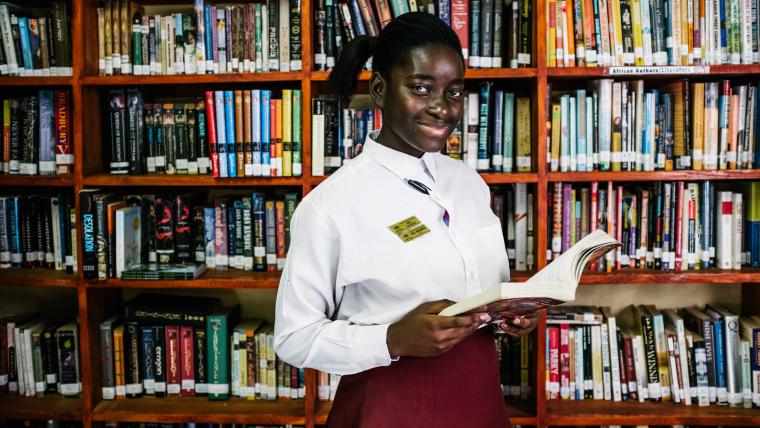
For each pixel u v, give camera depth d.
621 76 2.16
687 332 2.23
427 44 1.13
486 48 2.09
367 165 1.24
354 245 1.19
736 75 2.16
